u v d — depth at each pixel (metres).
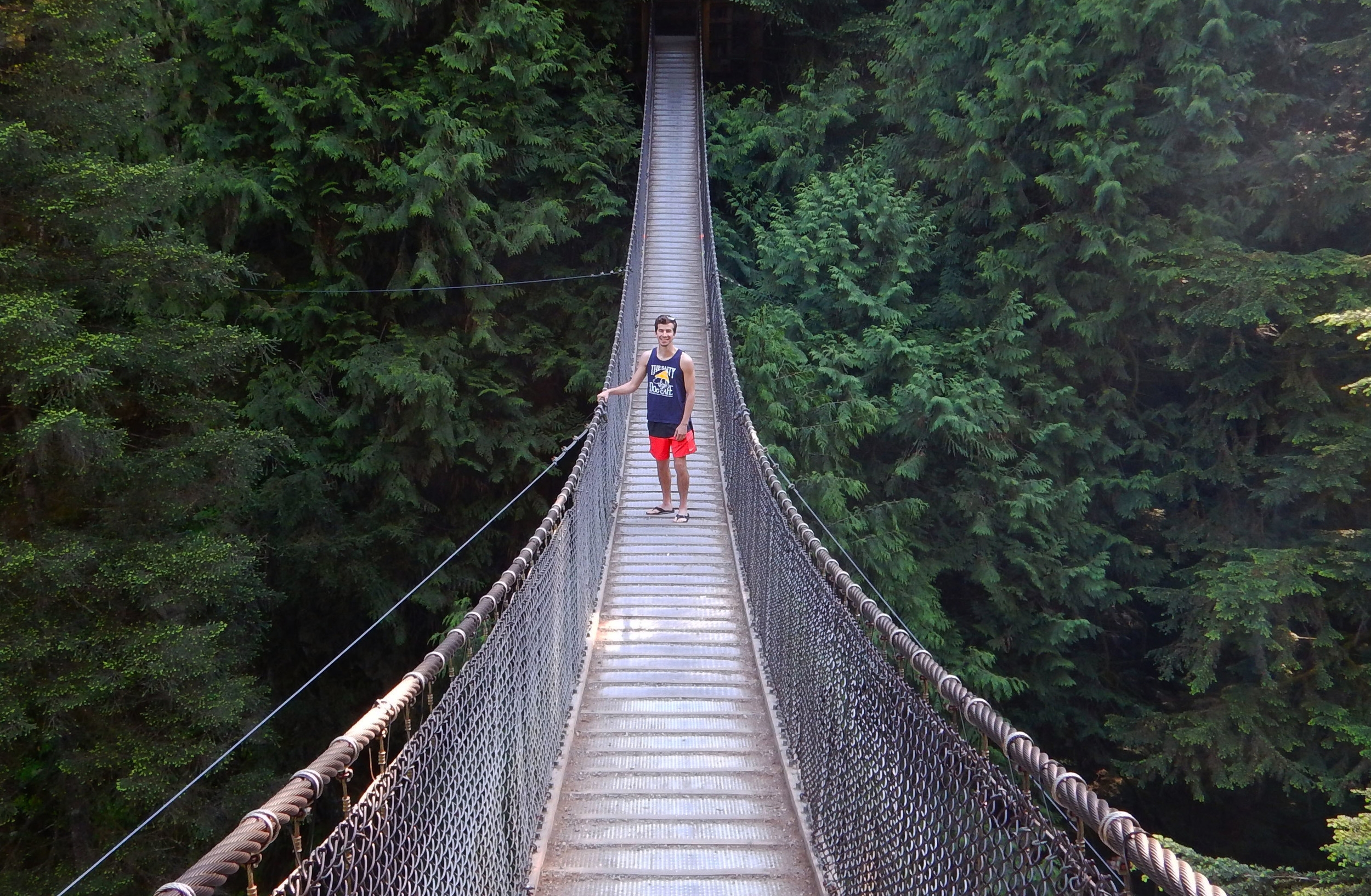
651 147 16.47
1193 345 11.36
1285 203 11.20
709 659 5.32
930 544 11.81
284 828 1.66
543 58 14.06
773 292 13.44
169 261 7.45
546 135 14.65
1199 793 9.79
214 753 7.04
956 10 13.57
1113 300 11.83
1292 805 10.94
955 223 13.72
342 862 1.73
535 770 3.63
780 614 4.67
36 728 6.30
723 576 6.46
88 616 6.81
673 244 13.85
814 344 12.63
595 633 5.61
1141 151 11.89
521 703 3.36
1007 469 11.39
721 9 20.80
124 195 7.04
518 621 3.33
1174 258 11.33
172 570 6.80
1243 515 11.38
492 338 12.95
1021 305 11.95
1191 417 11.86
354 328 13.18
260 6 12.29
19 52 7.28
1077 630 11.05
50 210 6.82
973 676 10.38
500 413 13.25
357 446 12.62
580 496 5.26
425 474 12.35
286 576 11.47
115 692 6.82
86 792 7.15
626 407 9.30
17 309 6.13
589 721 4.62
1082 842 1.63
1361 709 9.54
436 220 12.70
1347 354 10.25
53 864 7.26
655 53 20.30
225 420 8.00
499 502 13.24
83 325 7.87
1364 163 10.55
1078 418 12.22
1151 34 11.78
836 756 3.32
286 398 12.06
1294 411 11.22
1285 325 10.98
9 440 6.79
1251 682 10.31
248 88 12.24
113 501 7.37
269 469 11.57
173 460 7.36
